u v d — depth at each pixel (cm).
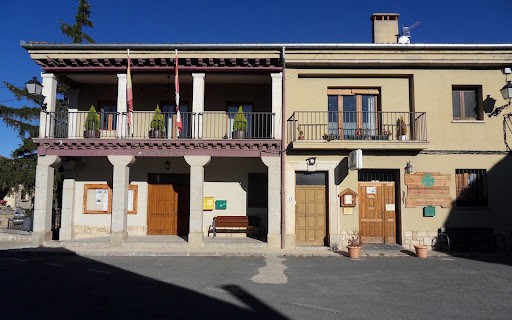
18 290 704
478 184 1259
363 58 1263
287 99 1283
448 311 592
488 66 1277
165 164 1424
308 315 567
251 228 1380
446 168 1249
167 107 1444
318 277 823
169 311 580
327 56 1265
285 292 697
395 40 1431
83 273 861
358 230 1230
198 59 1256
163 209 1427
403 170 1245
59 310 580
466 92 1312
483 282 783
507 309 603
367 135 1283
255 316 561
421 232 1230
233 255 1116
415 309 601
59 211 1622
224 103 1424
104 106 1448
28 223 1697
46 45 1237
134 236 1381
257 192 1401
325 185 1275
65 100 2019
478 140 1259
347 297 666
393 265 967
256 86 1434
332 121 1312
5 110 1989
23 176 1970
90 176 1412
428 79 1280
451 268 928
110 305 609
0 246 1278
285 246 1209
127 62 1273
